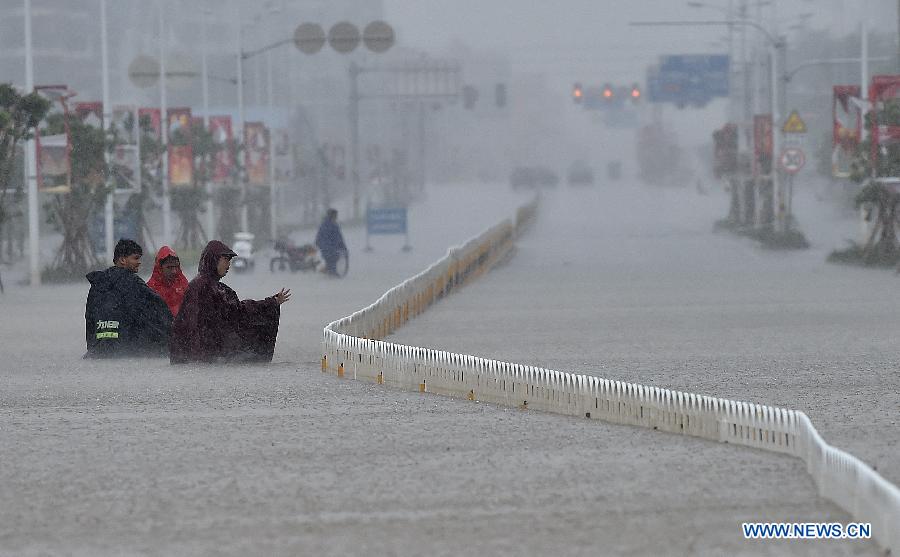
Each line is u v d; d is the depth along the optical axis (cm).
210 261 5281
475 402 4153
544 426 3656
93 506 2720
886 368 4903
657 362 5219
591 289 9725
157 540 2442
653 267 12481
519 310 8000
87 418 3859
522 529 2488
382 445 3362
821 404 3984
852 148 13400
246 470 3055
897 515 2280
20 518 2628
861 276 11050
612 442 3391
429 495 2777
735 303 8319
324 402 4156
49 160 11781
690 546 2366
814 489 2805
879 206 12900
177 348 5278
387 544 2391
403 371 4494
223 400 4209
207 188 18950
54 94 11925
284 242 13612
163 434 3559
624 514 2595
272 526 2531
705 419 3438
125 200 14725
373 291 10031
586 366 5116
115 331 5544
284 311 8094
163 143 16025
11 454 3294
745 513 2595
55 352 5884
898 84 12962
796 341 5981
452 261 9538
